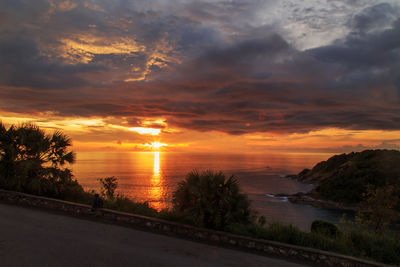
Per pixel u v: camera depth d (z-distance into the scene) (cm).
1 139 1241
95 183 14375
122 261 601
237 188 862
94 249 662
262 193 11725
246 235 833
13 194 1129
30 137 1268
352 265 697
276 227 888
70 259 589
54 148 1310
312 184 14938
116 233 812
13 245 644
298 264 689
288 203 8925
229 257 691
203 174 891
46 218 913
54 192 1259
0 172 1212
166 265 600
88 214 996
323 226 1205
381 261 834
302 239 827
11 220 857
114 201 1202
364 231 1027
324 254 714
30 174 1245
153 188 13288
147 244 736
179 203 898
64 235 752
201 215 835
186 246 746
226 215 821
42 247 647
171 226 872
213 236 816
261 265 655
